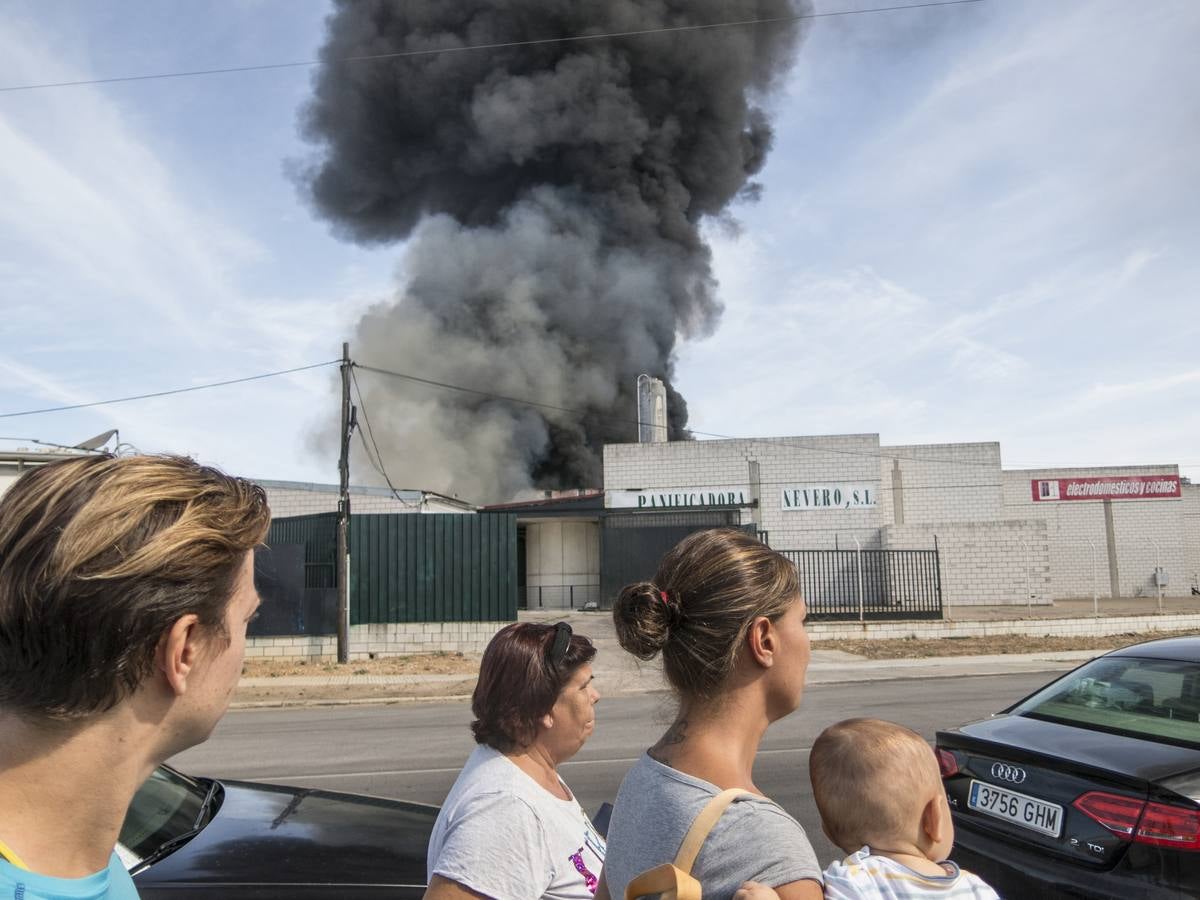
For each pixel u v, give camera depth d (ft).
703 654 4.50
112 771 2.98
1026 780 11.76
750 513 95.40
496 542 58.70
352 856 9.98
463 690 44.91
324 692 44.75
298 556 56.49
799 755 26.16
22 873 2.82
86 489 2.92
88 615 2.76
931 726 32.01
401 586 57.98
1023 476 112.88
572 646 7.06
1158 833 10.19
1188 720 12.12
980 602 90.48
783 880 3.87
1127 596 109.81
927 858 5.52
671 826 4.18
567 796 7.11
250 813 11.14
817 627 62.95
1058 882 10.88
